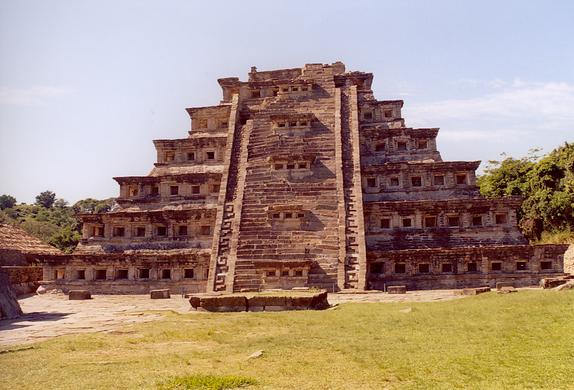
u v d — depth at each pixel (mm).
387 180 40781
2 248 43500
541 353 11789
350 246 33938
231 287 31922
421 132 43188
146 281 37094
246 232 35625
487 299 21109
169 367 11633
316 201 37156
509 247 34875
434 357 11938
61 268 38656
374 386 9820
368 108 47406
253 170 40438
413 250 35094
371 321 17641
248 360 12242
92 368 11594
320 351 13062
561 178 53656
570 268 42625
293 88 47969
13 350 13938
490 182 61094
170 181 42625
